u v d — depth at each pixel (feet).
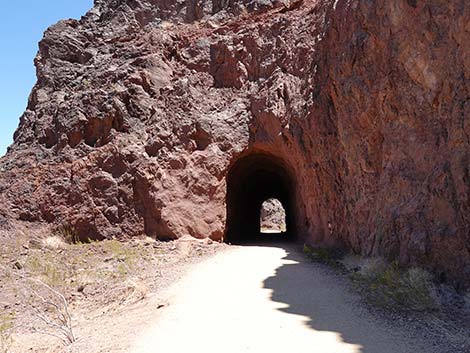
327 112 51.83
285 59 66.28
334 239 49.49
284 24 70.44
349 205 45.29
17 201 62.39
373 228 37.65
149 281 38.63
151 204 60.18
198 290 32.94
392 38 36.50
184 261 47.70
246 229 92.79
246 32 74.28
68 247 56.24
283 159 67.46
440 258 27.68
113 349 21.38
